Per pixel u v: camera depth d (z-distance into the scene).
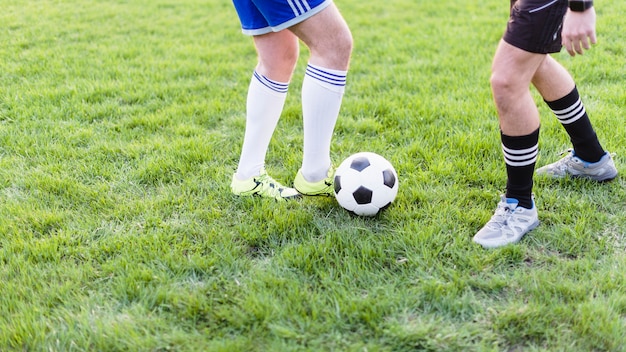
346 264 2.36
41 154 3.47
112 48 5.57
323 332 2.01
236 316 2.08
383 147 3.45
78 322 2.08
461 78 4.54
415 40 5.68
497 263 2.37
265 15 2.46
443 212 2.73
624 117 3.59
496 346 1.91
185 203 2.91
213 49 5.62
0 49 5.48
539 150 3.31
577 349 1.90
